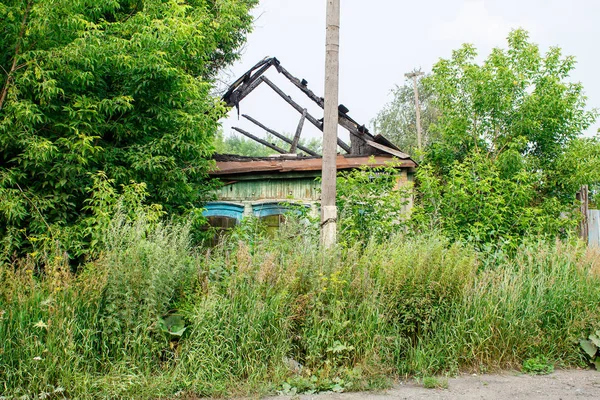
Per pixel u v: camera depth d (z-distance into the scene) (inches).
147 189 343.9
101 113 327.6
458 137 495.5
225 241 272.8
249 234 295.9
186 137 356.5
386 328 222.5
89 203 315.0
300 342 214.2
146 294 202.1
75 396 176.9
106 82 343.0
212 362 197.0
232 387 193.8
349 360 213.9
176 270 215.5
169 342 203.9
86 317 196.5
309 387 200.1
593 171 459.8
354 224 297.7
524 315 245.1
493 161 466.9
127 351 196.2
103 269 207.8
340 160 453.4
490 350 235.1
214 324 204.1
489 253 297.1
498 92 480.7
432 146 511.2
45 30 281.3
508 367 235.9
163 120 347.6
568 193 477.1
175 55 341.7
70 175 294.4
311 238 269.9
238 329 205.8
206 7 446.3
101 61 305.6
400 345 224.5
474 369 229.5
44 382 175.6
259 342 205.8
